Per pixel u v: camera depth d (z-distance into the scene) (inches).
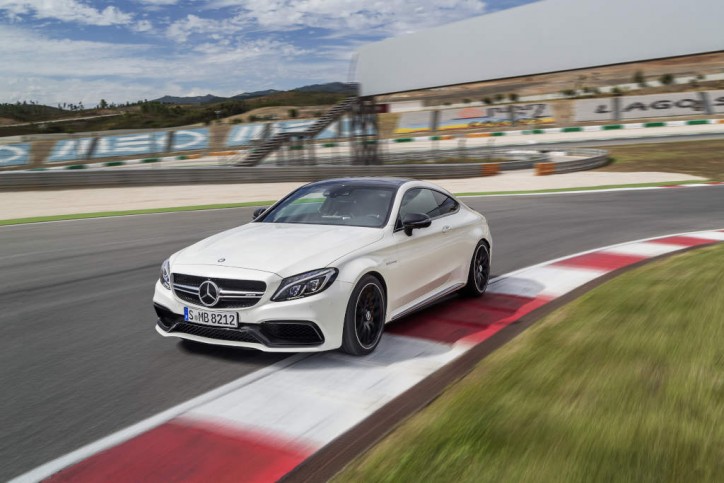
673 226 398.9
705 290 190.7
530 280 242.2
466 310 197.9
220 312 144.0
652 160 1188.5
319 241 156.6
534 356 141.6
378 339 157.8
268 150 1515.7
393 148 2033.7
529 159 1425.9
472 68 1274.6
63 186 852.0
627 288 205.3
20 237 399.9
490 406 113.0
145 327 183.2
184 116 5895.7
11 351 163.2
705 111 2271.2
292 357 152.6
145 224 460.8
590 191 713.0
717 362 127.7
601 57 1126.4
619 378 122.2
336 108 1551.4
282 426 113.8
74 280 255.8
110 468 99.2
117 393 132.5
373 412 119.2
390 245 163.6
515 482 84.8
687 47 1061.1
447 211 202.8
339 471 94.2
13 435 112.7
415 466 91.6
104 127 5182.1
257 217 187.5
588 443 95.2
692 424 100.0
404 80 1386.6
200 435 110.7
